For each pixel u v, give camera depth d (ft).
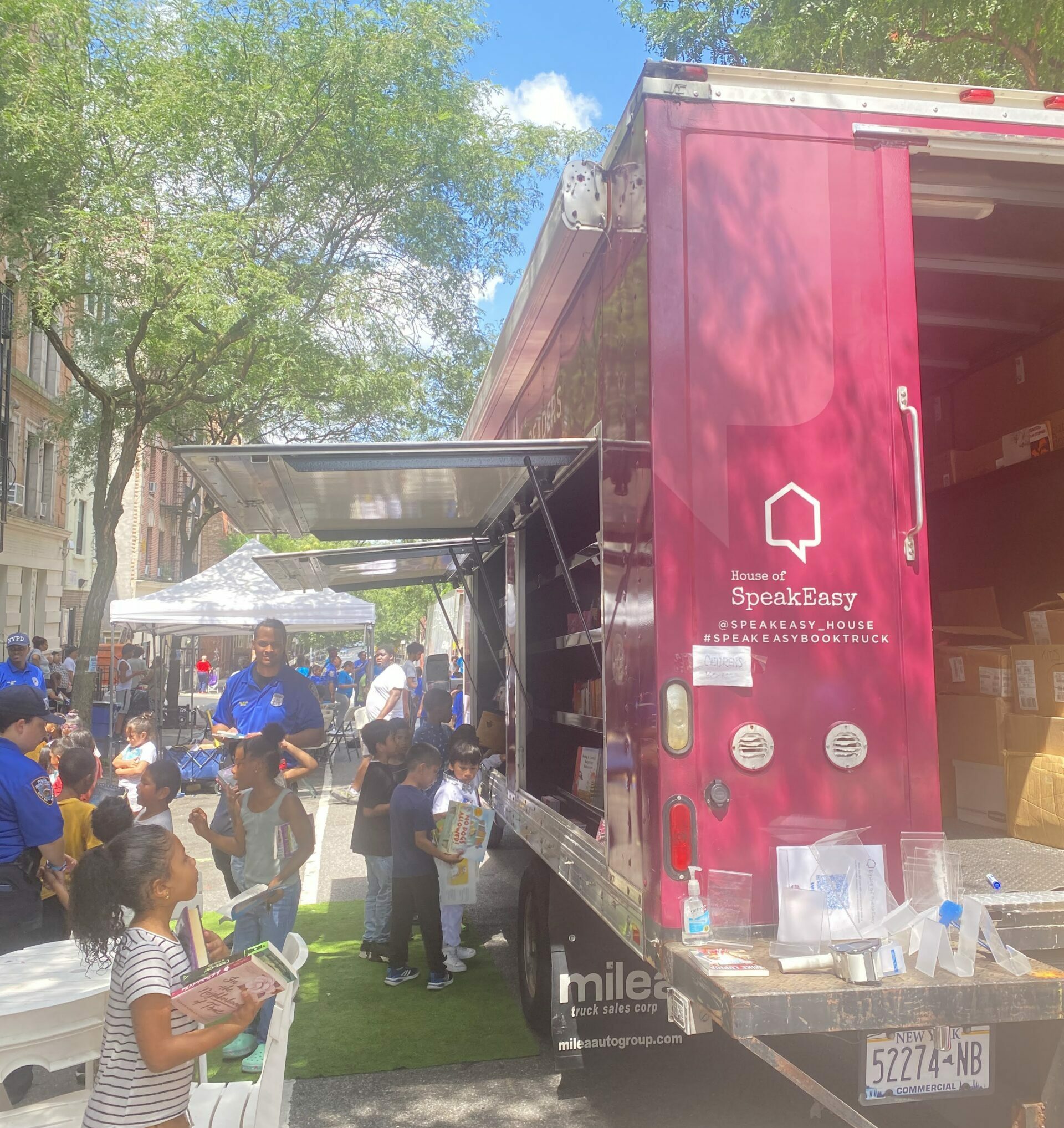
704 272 9.55
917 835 9.18
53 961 11.18
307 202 48.14
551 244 12.03
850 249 9.87
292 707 17.92
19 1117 10.19
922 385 19.84
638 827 9.43
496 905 24.54
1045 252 14.58
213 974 8.06
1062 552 16.51
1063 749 12.20
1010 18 24.06
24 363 81.61
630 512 9.91
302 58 45.27
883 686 9.38
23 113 39.81
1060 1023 8.93
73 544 101.60
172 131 42.16
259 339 44.75
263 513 17.07
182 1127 8.26
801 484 9.47
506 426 19.77
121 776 24.75
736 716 9.11
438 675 49.80
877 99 10.09
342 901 25.20
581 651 18.70
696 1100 13.08
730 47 35.01
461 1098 13.33
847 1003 7.77
